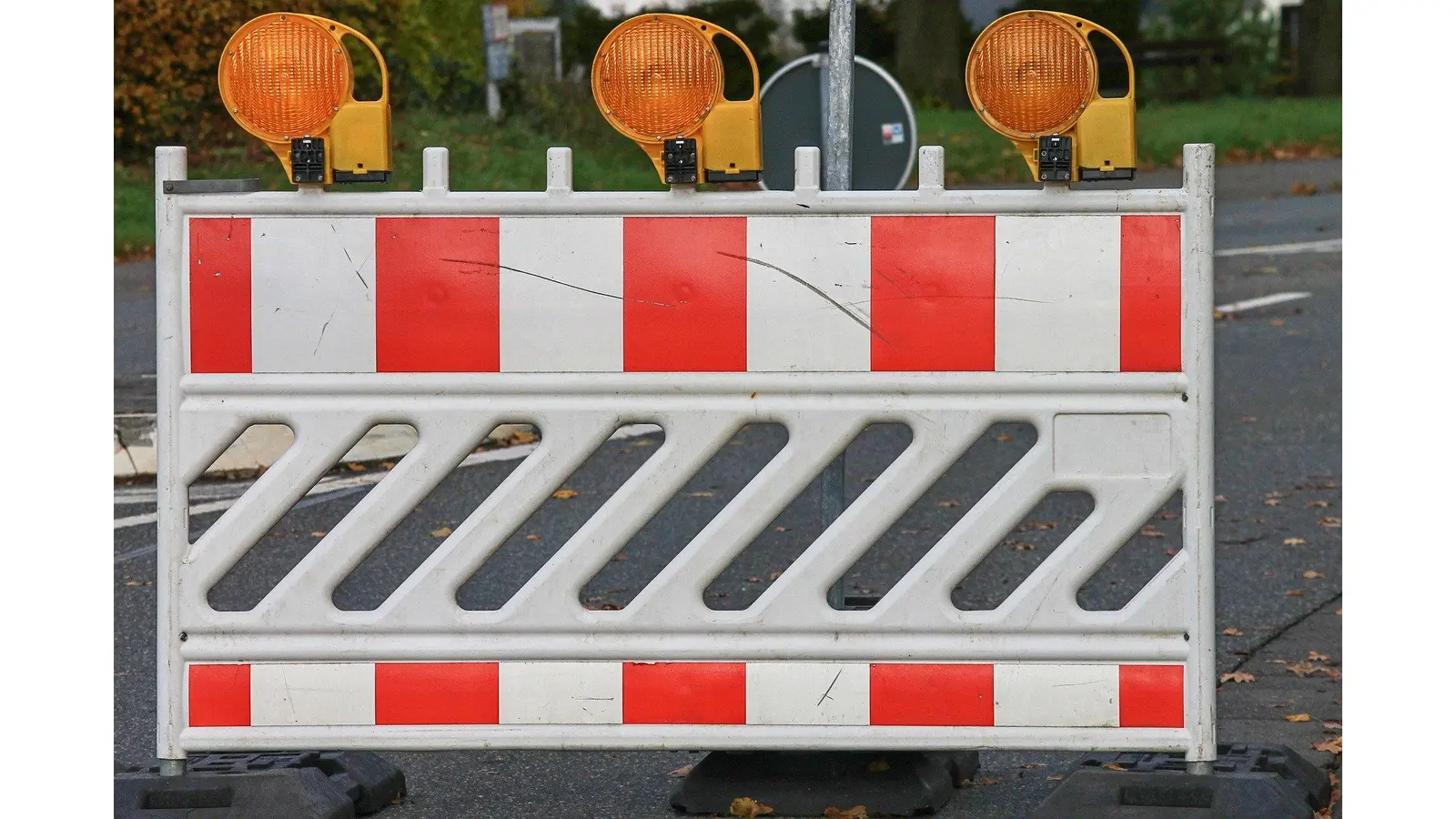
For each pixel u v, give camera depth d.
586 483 17.31
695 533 15.53
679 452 8.08
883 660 8.12
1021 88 7.84
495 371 8.08
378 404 8.11
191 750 8.26
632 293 8.02
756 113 7.91
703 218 8.00
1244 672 11.52
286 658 8.22
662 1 53.38
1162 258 7.91
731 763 8.94
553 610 8.17
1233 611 13.12
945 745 8.11
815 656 8.12
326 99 7.95
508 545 15.04
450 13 46.59
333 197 8.05
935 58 58.81
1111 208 7.90
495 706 8.20
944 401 7.99
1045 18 7.84
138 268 34.34
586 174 42.03
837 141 9.71
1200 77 61.84
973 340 7.98
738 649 8.14
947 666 8.11
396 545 15.08
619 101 7.92
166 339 8.12
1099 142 7.89
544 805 9.09
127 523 15.63
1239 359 24.20
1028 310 7.95
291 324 8.09
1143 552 14.76
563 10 53.50
